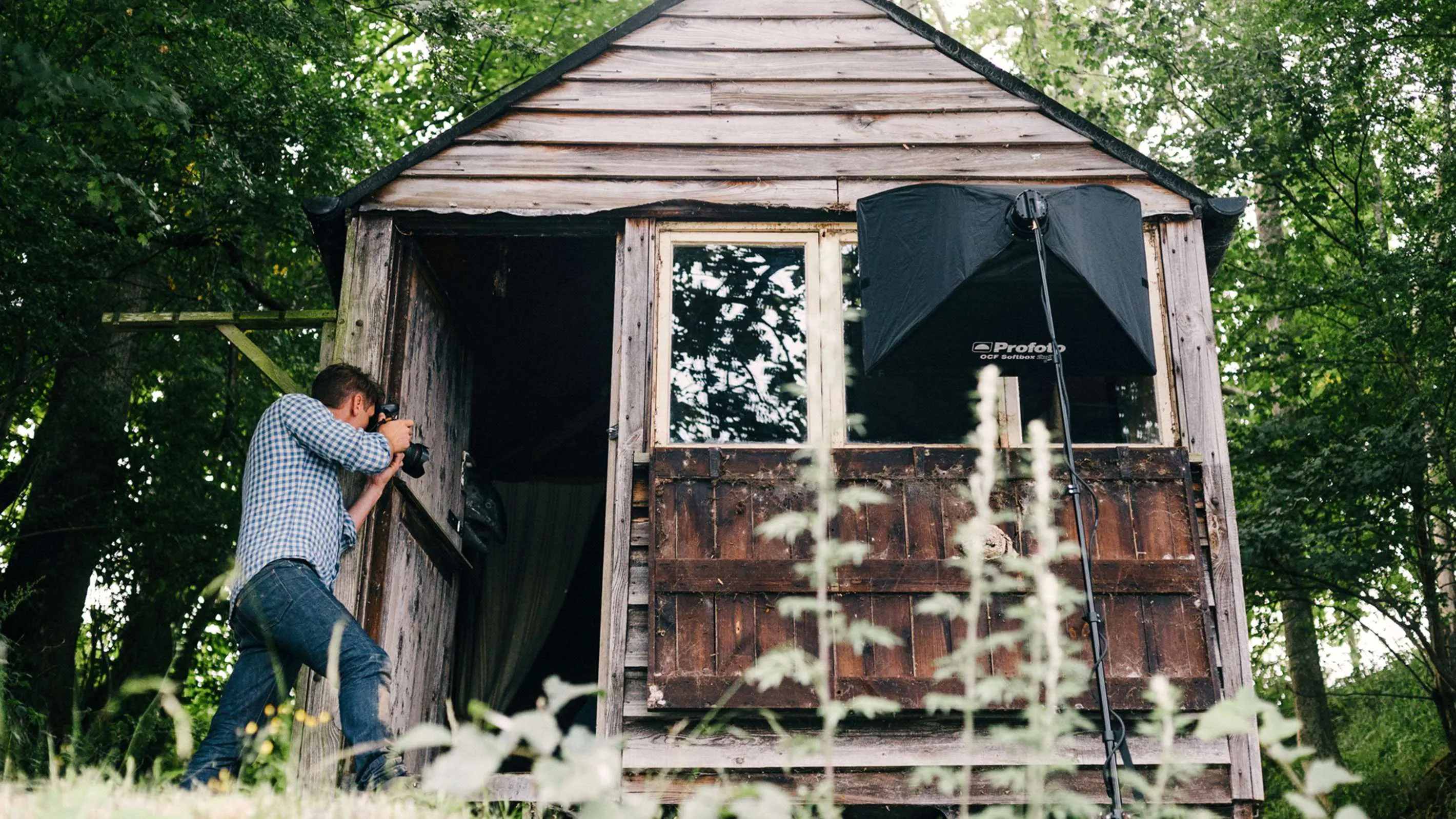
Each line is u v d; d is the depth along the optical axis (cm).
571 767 184
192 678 1390
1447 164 1262
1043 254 464
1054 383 560
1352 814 180
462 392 707
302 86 1157
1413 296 1170
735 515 542
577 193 609
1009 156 615
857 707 233
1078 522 389
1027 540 532
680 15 652
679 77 636
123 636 1253
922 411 561
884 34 645
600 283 770
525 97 630
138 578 1291
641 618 536
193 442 1349
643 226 606
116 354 1256
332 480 474
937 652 516
